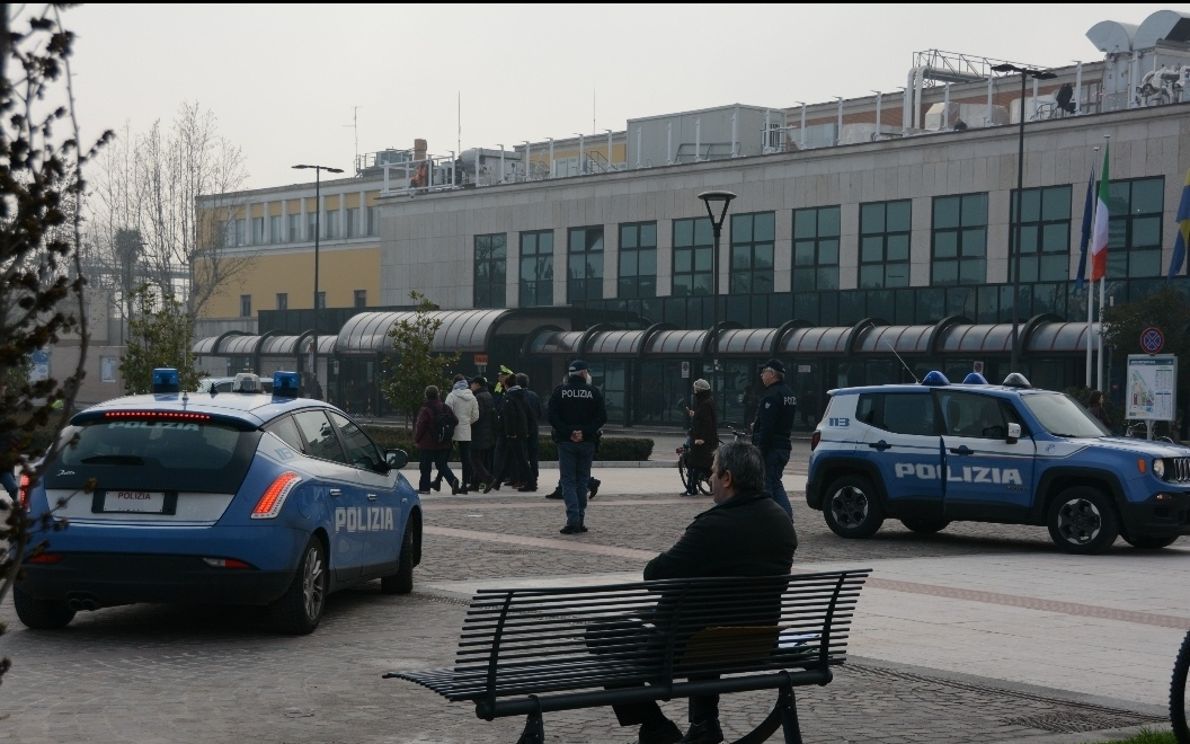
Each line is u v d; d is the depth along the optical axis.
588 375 18.83
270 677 9.20
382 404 67.38
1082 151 51.66
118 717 8.02
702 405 25.25
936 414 18.53
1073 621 12.16
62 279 4.86
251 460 10.41
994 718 8.40
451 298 75.69
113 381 57.56
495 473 26.00
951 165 55.66
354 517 11.59
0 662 4.89
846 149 59.03
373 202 92.88
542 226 71.00
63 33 4.79
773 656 6.85
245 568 10.14
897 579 14.69
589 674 6.24
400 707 8.37
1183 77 51.62
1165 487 17.14
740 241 62.97
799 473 34.09
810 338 53.41
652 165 68.62
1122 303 46.72
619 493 26.20
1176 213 49.06
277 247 98.12
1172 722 7.46
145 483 10.21
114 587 10.09
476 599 5.96
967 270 55.19
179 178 75.25
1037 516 17.67
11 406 4.76
